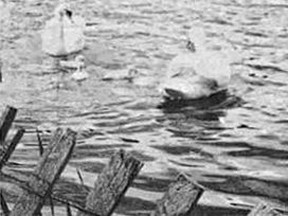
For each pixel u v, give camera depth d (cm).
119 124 1381
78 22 2009
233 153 1215
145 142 1272
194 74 1598
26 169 1059
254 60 1858
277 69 1783
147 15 2367
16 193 845
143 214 914
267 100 1549
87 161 1135
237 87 1630
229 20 2288
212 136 1317
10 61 1842
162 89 1571
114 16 2356
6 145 516
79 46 1920
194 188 376
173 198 379
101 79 1697
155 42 2041
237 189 1037
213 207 959
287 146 1252
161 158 1179
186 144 1266
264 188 1042
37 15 2362
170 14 2378
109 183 409
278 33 2128
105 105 1507
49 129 1322
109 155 1179
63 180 1018
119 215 908
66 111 1454
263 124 1390
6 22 2255
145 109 1486
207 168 1131
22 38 2066
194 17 2338
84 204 425
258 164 1154
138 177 1066
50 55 1892
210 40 2045
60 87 1634
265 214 354
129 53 1928
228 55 1839
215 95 1566
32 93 1581
